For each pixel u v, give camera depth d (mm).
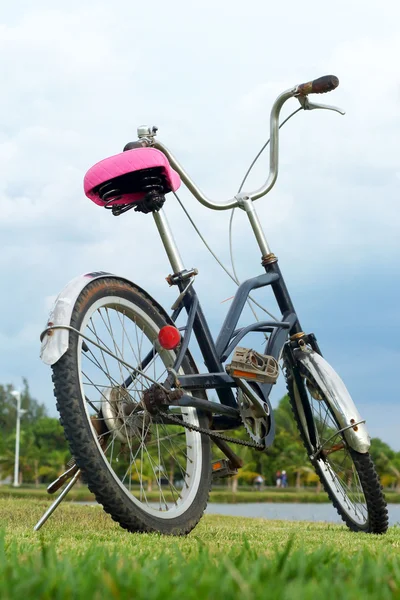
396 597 1046
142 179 2947
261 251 3721
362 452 3473
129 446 2797
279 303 3703
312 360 3631
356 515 3703
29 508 4586
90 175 2955
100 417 2738
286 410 68500
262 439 3154
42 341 2594
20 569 1183
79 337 2619
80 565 1332
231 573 1086
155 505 2891
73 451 2559
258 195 3781
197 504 3037
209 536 2941
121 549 1868
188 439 3111
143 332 3039
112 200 2984
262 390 3156
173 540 2484
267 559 1482
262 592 1005
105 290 2814
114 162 2922
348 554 1911
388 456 75875
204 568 1290
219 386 3082
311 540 2764
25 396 95250
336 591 1060
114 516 2664
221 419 3227
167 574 1161
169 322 3086
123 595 996
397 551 2199
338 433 3496
